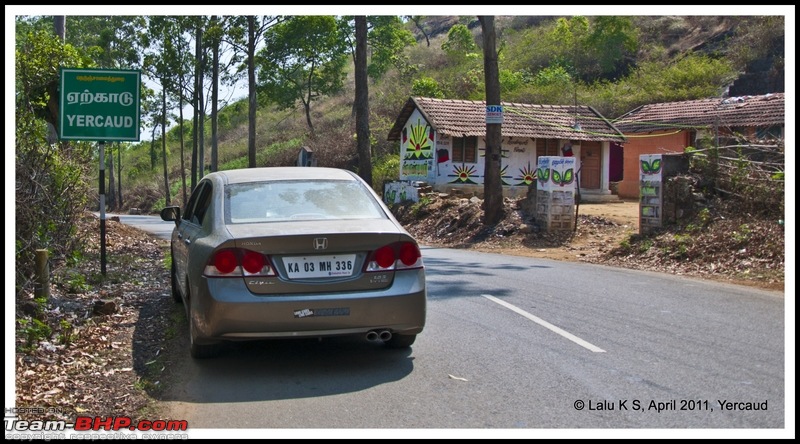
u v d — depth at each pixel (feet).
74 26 133.80
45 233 32.81
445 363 20.92
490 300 30.42
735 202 45.11
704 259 40.60
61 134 34.22
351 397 18.10
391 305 19.75
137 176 217.56
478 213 67.92
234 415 16.97
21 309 24.91
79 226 46.06
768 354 21.42
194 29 129.70
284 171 23.91
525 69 153.69
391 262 20.03
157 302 31.45
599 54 151.33
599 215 62.95
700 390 18.21
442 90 144.05
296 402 17.81
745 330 24.44
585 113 98.89
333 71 171.32
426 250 56.59
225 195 22.12
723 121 78.79
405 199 85.05
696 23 163.12
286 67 164.25
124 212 178.19
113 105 34.65
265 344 23.36
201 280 19.48
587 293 32.12
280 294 19.15
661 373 19.65
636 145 93.20
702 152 47.96
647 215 48.44
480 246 59.21
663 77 127.24
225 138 221.05
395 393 18.35
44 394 18.43
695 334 23.93
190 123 237.25
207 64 134.82
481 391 18.39
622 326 25.22
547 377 19.44
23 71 36.32
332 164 130.21
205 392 18.67
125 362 21.63
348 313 19.39
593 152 95.66
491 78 64.03
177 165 215.72
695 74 123.54
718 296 31.07
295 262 19.36
